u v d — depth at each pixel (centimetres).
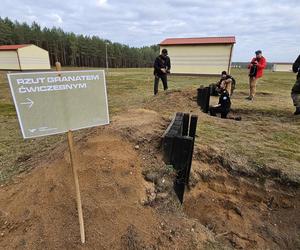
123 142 302
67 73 155
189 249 201
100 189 225
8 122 596
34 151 389
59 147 348
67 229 189
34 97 147
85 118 171
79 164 250
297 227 262
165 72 819
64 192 219
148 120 408
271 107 702
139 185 244
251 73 798
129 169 259
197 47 1961
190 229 225
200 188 309
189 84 1348
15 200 227
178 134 295
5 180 283
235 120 557
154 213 225
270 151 358
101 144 287
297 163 321
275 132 456
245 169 316
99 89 171
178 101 689
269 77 2277
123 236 189
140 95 997
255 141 398
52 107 155
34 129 151
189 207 288
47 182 233
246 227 267
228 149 356
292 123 539
